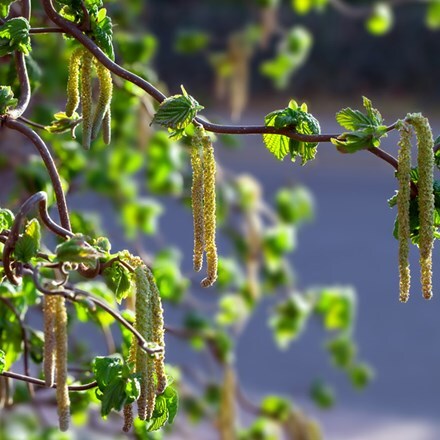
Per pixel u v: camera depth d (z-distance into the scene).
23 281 6.01
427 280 4.08
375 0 31.17
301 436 9.76
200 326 9.36
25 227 4.27
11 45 4.47
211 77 40.59
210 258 4.13
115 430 7.78
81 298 4.05
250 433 9.77
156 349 3.92
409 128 4.00
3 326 6.10
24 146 8.28
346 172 34.97
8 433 8.02
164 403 4.50
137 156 9.53
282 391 18.17
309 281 24.03
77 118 5.11
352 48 44.50
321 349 19.91
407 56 44.38
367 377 11.43
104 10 4.57
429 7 12.81
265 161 35.53
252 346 20.05
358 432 16.67
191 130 5.52
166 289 7.75
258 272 10.69
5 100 4.34
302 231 27.97
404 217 3.99
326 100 44.47
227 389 9.22
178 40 12.12
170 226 26.75
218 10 39.25
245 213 10.37
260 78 43.16
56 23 4.44
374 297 23.08
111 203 9.96
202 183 4.11
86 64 4.52
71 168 8.07
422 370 19.44
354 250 26.36
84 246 3.78
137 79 4.26
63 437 8.04
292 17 38.94
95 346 11.80
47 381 3.89
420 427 17.00
